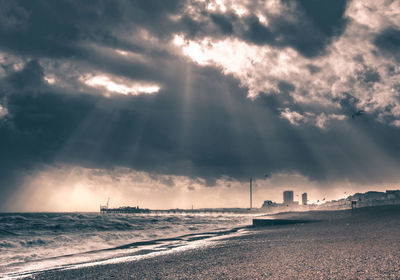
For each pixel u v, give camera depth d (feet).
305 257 30.17
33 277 32.68
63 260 49.11
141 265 35.14
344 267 23.86
